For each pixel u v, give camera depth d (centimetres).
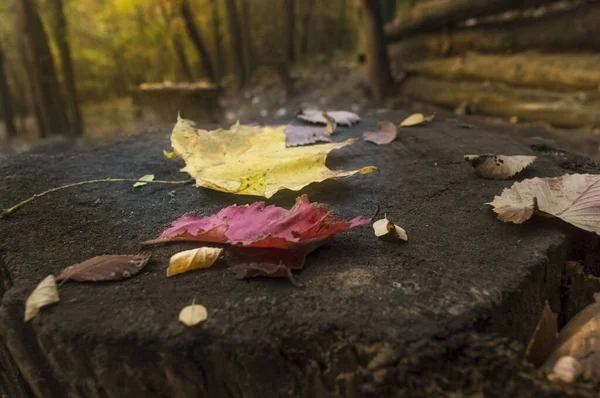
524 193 23
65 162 34
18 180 30
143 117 106
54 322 16
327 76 139
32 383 19
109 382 17
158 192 28
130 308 17
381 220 22
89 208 26
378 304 16
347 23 168
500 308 16
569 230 21
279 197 26
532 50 81
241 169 27
